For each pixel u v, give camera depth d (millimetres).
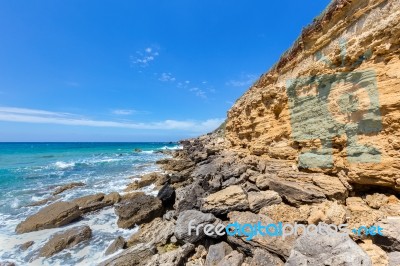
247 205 10391
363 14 10445
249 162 16703
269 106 17172
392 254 6059
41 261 10359
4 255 10883
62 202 16391
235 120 28219
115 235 12648
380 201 7879
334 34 12539
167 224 12469
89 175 31484
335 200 9000
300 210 9047
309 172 11234
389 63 8164
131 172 33688
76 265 10031
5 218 15508
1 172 34375
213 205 10867
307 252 6535
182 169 30484
